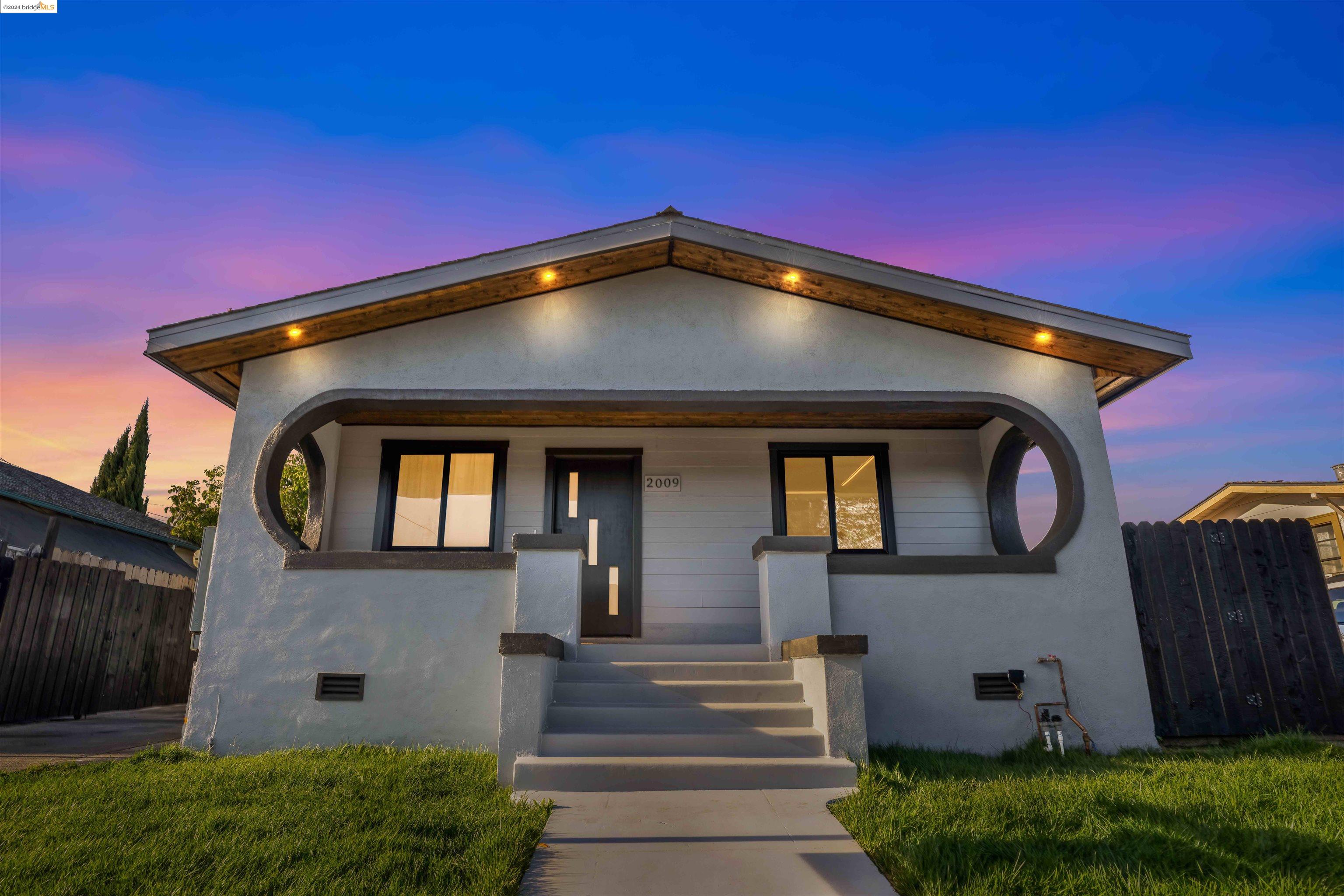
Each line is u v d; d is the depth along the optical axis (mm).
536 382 7043
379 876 2924
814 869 3193
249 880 2887
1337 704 6531
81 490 17359
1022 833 3410
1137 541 6941
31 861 3021
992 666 6535
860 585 6703
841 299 7207
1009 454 8750
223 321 6539
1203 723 6496
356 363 7039
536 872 3160
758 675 6086
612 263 7078
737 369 7145
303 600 6434
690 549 8805
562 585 6332
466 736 6152
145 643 10555
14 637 8008
